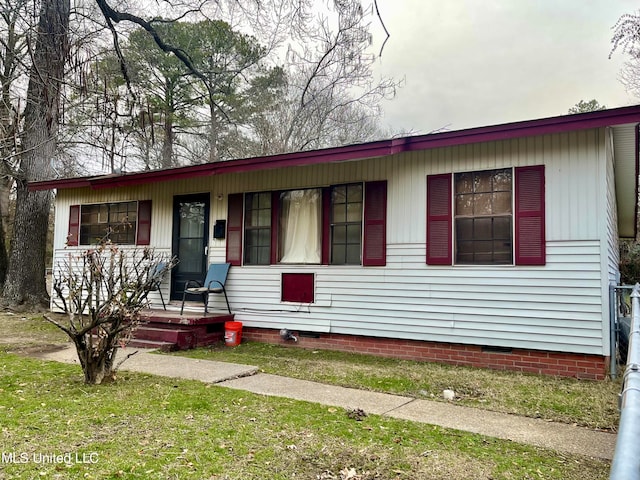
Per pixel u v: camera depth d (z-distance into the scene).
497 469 2.97
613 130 6.38
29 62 10.59
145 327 7.76
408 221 6.91
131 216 9.88
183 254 9.17
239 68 17.56
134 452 3.06
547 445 3.46
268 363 6.32
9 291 11.04
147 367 5.83
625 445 1.07
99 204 10.35
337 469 2.92
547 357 5.89
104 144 11.90
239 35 17.05
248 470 2.86
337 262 7.52
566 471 2.97
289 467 2.93
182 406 4.12
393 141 6.46
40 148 10.74
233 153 18.55
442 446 3.36
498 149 6.30
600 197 5.67
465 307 6.41
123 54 12.23
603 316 5.57
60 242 10.80
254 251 8.37
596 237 5.66
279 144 18.03
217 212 8.77
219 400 4.36
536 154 6.06
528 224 6.05
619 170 8.30
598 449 3.39
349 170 7.47
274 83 18.05
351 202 7.47
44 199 11.54
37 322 9.48
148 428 3.52
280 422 3.77
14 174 10.97
